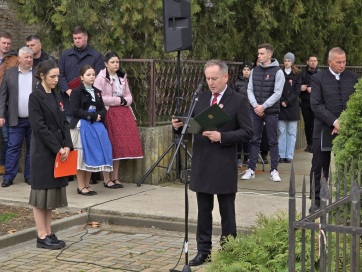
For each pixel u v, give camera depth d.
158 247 7.73
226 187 6.65
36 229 8.07
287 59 12.71
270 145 11.03
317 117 8.48
